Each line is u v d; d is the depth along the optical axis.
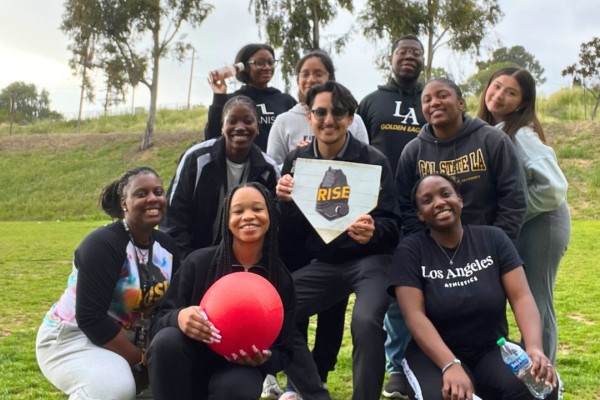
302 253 4.84
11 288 11.30
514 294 4.11
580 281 11.23
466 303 4.06
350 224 4.44
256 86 6.08
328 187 4.54
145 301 4.17
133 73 36.34
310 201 4.54
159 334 3.75
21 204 30.64
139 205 4.08
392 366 5.36
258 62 5.98
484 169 4.50
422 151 4.73
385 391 5.29
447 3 28.30
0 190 32.41
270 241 4.08
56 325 4.12
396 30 28.64
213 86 5.37
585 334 7.47
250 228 3.95
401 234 4.85
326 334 5.15
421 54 5.95
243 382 3.71
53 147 37.72
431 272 4.18
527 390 3.86
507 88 4.82
